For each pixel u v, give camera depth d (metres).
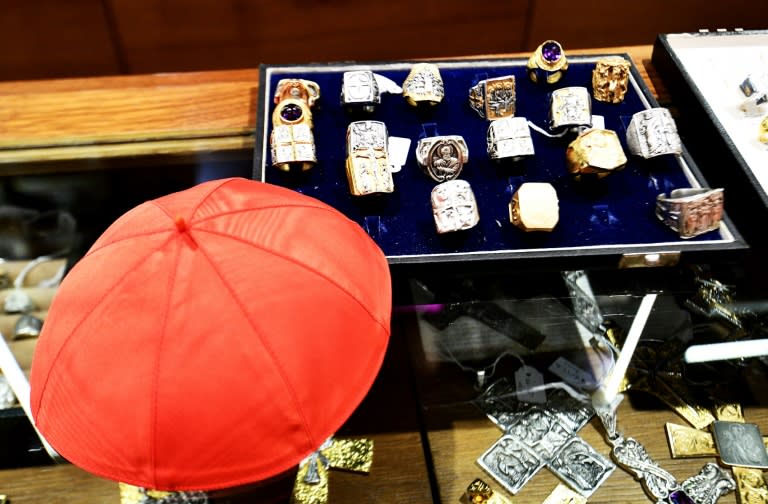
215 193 0.27
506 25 0.58
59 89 0.42
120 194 0.42
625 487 0.34
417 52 0.59
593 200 0.38
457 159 0.38
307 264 0.26
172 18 0.54
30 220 0.41
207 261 0.24
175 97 0.42
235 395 0.24
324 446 0.35
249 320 0.24
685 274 0.38
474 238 0.36
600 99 0.42
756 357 0.38
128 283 0.24
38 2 0.52
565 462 0.35
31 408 0.26
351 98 0.39
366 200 0.37
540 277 0.38
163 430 0.23
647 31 0.59
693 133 0.42
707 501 0.33
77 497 0.33
